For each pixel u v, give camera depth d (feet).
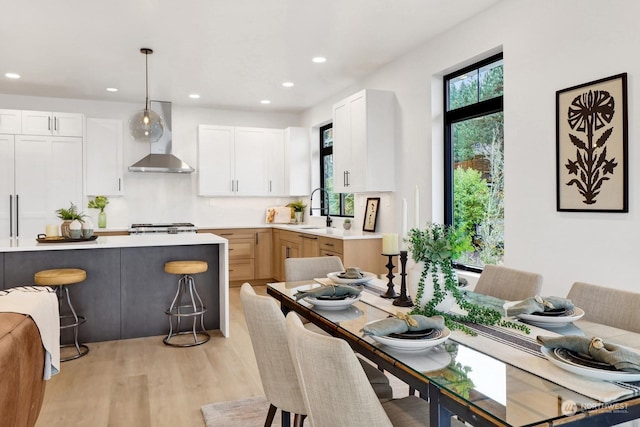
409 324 4.83
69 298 12.33
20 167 17.61
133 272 13.03
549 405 3.38
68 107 19.58
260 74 16.12
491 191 11.78
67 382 9.69
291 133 21.57
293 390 5.63
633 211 7.99
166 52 13.71
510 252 10.55
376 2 10.55
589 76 8.71
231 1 10.37
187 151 21.48
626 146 8.04
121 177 19.62
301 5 10.64
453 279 5.79
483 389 3.66
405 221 6.43
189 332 13.50
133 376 10.03
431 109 13.05
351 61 14.79
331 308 6.47
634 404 3.48
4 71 15.53
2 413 4.65
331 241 15.44
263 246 21.20
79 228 12.52
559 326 5.41
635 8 7.93
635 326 5.68
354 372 3.77
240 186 21.53
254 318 5.72
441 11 11.12
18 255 12.07
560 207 9.28
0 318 5.60
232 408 8.41
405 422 4.84
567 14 9.13
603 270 8.53
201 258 13.73
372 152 14.52
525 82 10.09
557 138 9.30
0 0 10.21
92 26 11.70
